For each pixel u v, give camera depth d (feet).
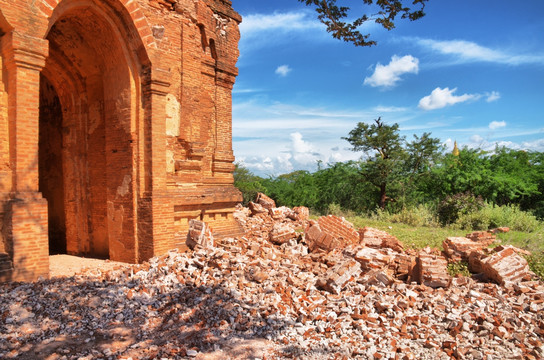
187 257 28.35
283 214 58.13
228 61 42.60
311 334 18.49
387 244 34.73
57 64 36.76
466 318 20.15
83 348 16.98
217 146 41.22
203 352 16.66
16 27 23.61
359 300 22.44
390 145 91.30
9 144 24.25
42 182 45.96
